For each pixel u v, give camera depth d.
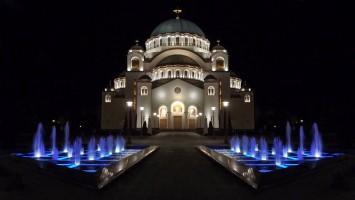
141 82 70.81
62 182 11.70
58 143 34.12
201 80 77.44
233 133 61.41
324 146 27.66
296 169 12.80
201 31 88.00
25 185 11.18
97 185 10.27
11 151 23.81
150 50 83.75
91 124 77.06
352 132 26.58
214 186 11.06
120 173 12.16
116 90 87.00
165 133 64.12
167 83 72.19
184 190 10.47
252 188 10.04
